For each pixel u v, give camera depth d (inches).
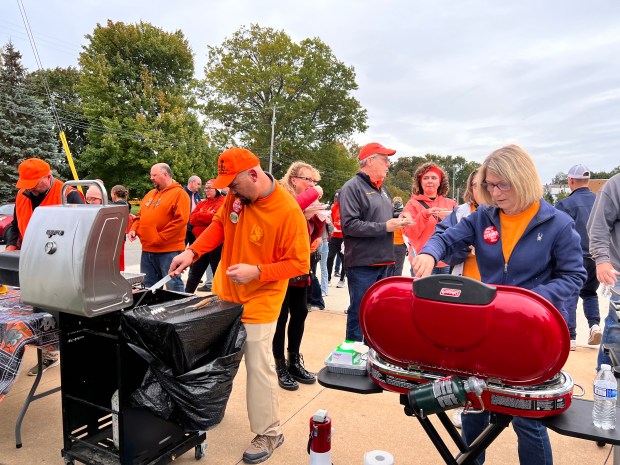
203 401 75.2
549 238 64.6
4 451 95.0
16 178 949.2
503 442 101.8
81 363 85.9
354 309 136.7
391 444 100.0
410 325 52.2
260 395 92.7
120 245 76.4
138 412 79.0
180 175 1205.7
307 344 167.2
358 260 134.2
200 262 196.5
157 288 96.1
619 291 104.2
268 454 93.4
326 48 1551.4
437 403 50.6
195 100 1423.5
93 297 72.3
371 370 60.2
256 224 91.3
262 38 1509.6
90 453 82.9
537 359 46.8
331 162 1556.3
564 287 61.5
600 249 117.0
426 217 167.2
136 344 74.6
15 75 1042.1
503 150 65.5
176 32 1421.0
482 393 51.4
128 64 1288.1
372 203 136.0
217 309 81.1
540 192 64.7
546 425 52.7
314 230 144.9
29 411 112.9
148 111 1273.4
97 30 1320.1
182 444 87.5
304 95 1531.7
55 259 72.5
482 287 47.7
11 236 154.9
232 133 1536.7
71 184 80.6
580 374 140.2
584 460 95.2
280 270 88.5
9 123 965.2
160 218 179.0
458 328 48.8
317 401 121.2
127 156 1183.6
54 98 1505.9
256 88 1467.8
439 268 178.7
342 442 100.4
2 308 95.6
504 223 68.3
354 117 1608.0
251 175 87.1
